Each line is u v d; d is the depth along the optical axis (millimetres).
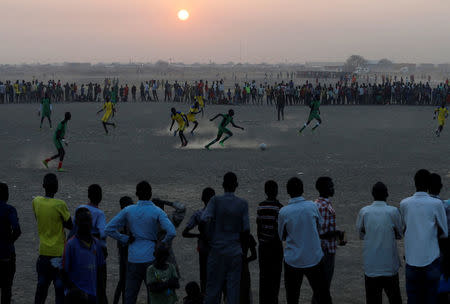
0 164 17906
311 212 5977
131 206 6285
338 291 7754
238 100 46344
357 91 46062
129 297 6125
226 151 21016
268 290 6477
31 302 7266
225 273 6059
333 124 30953
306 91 44844
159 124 30719
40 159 18969
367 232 6098
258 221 6496
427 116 36000
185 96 48562
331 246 6395
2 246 6566
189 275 8391
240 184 14883
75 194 13641
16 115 35188
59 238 6613
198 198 13320
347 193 13922
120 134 26203
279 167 17531
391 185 14867
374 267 6055
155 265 5883
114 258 9273
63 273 5516
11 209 6602
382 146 22359
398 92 46031
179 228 11008
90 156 19719
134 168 17344
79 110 39781
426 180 6203
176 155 20000
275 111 39562
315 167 17531
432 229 5938
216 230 6051
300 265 5938
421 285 5984
